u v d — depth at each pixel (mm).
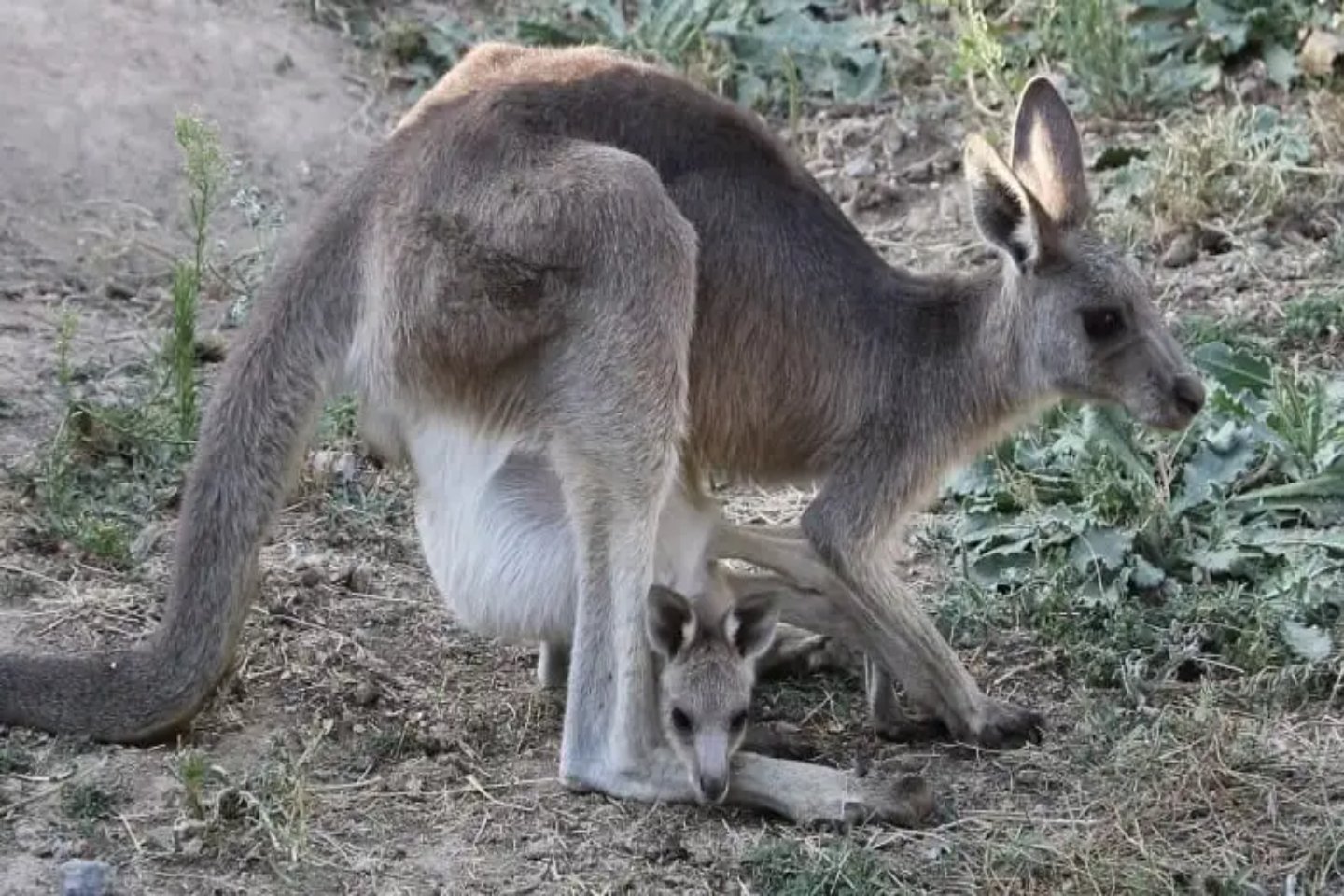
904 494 11602
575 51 11695
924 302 11711
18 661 10742
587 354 10633
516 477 11180
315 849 10172
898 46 18531
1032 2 18625
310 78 17625
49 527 12570
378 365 10930
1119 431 13305
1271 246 16047
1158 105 17625
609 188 10625
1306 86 17609
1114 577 12695
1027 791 11008
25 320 14914
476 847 10312
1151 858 10273
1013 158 11898
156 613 11977
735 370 11477
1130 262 11547
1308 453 13438
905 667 11430
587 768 10758
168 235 15977
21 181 15922
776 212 11484
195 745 10891
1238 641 12047
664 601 10680
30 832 10062
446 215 10711
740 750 11039
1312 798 10812
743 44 18359
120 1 17359
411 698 11617
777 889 10023
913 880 10148
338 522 13234
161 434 13531
